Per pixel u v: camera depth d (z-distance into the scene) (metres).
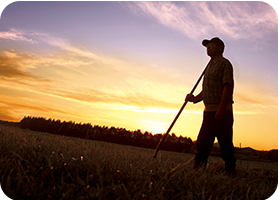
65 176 1.24
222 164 2.34
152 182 1.32
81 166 1.42
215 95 2.19
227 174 1.91
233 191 1.38
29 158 1.40
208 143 2.18
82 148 1.89
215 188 1.40
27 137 2.19
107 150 2.08
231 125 2.09
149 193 1.16
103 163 1.50
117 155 1.92
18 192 1.03
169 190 1.26
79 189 1.13
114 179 1.33
